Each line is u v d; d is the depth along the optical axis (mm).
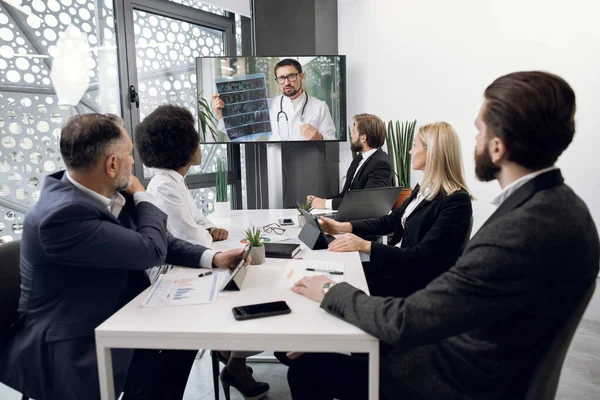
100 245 1173
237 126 3611
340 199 2889
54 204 1171
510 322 871
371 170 2982
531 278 806
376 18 3979
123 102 3146
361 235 2152
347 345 975
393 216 2141
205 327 1012
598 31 2965
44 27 2764
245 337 985
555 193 864
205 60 3496
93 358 1166
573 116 869
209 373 2209
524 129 863
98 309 1225
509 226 839
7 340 1284
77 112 2979
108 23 3062
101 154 1221
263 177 4172
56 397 1188
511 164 925
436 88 3787
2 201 2689
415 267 1704
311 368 1265
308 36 3791
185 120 1804
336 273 1408
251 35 3992
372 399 990
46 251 1139
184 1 3496
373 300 990
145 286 1455
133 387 1280
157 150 1778
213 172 3924
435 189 1740
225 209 2570
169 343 1005
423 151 1872
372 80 4082
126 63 3133
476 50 3541
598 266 851
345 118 3736
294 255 1641
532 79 877
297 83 3629
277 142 3682
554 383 870
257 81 3584
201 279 1378
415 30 3811
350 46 4137
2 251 1384
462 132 3711
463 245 1665
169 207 1703
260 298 1199
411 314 886
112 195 1362
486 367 906
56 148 2906
